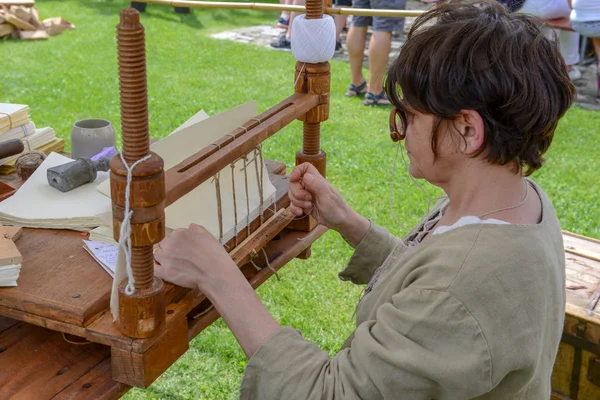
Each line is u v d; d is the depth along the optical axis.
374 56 5.29
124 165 0.95
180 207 1.33
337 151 4.47
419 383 0.95
